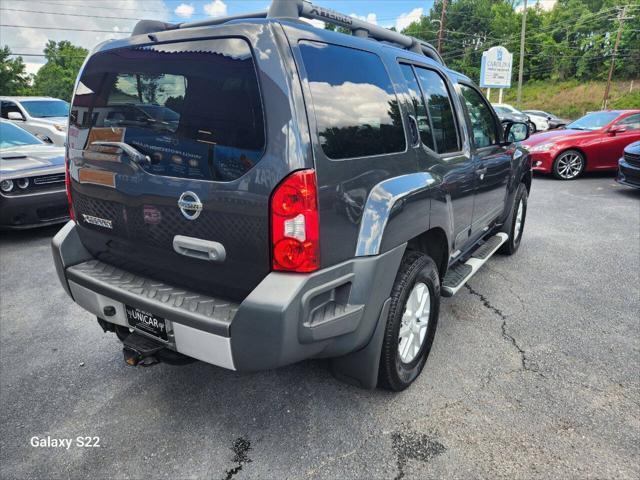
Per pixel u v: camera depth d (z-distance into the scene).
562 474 2.04
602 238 5.62
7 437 2.35
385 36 2.83
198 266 2.07
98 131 2.30
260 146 1.78
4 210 5.30
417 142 2.57
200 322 1.92
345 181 1.95
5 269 4.79
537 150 9.93
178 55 1.99
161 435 2.34
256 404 2.56
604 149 9.68
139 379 2.82
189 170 1.97
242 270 1.93
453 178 2.96
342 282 1.97
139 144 2.12
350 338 2.11
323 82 1.92
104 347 3.21
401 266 2.45
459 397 2.59
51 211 5.67
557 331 3.34
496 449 2.20
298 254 1.80
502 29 74.56
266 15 2.24
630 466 2.09
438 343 3.18
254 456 2.18
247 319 1.81
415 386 2.69
